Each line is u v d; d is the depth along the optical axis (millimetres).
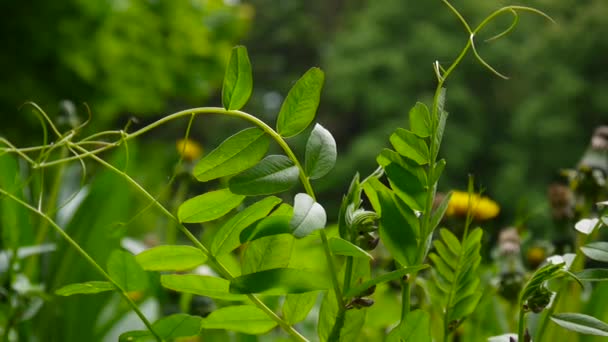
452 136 8852
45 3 4270
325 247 416
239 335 630
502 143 8922
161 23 4434
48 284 758
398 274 412
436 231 608
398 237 433
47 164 453
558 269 412
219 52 4613
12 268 646
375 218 421
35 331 750
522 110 8680
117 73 4566
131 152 784
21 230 695
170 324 442
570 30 8828
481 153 8906
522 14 9453
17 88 4348
